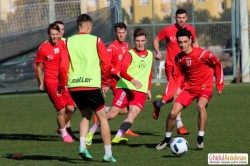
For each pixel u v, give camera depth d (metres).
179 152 19.55
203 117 20.75
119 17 48.94
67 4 47.97
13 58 47.12
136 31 23.89
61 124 24.52
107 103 39.25
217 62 20.83
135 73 23.58
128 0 52.53
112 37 48.53
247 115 31.22
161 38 27.22
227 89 46.25
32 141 24.70
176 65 21.12
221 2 52.91
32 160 19.92
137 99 23.41
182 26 26.72
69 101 24.41
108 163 18.84
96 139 24.83
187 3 52.84
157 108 23.22
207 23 52.84
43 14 47.62
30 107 38.44
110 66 19.08
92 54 19.00
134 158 19.66
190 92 21.11
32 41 47.22
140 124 29.23
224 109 34.06
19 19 47.34
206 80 21.00
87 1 48.50
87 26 19.41
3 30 47.22
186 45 20.64
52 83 24.23
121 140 22.80
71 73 19.06
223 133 24.98
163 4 52.97
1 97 45.53
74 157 20.31
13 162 19.62
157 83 51.28
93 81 18.81
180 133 25.38
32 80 47.28
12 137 26.00
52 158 20.23
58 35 24.42
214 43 52.88
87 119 19.36
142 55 23.56
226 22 52.66
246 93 42.72
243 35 50.91
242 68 51.31
